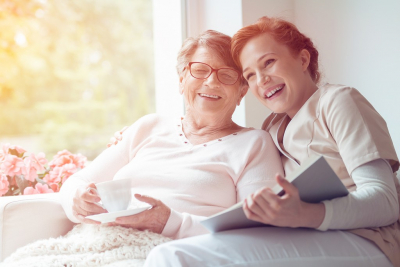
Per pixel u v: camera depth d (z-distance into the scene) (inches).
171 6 90.3
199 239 37.6
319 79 59.7
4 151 76.1
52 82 244.1
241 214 37.9
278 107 53.6
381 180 40.9
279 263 35.9
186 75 61.3
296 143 51.2
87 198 49.8
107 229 47.9
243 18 76.5
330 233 38.7
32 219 55.5
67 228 58.0
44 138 248.7
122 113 258.7
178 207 53.6
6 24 215.5
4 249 53.8
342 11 71.2
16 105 239.0
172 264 35.4
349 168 43.0
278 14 80.0
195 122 62.7
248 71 55.2
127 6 250.4
